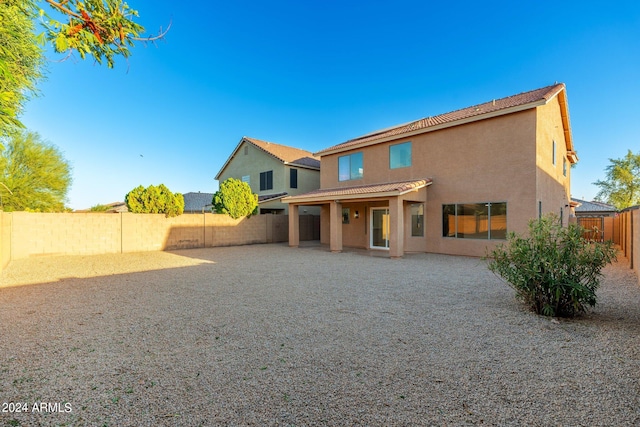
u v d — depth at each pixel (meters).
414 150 15.91
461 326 5.09
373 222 17.67
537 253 5.69
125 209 29.88
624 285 8.20
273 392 3.10
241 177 29.36
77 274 10.10
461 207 14.19
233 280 9.04
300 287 8.09
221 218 19.62
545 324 5.16
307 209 26.38
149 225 17.14
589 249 5.50
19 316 5.66
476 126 13.76
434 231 15.12
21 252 13.88
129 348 4.22
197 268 11.27
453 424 2.59
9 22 3.19
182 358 3.91
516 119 12.63
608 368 3.58
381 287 8.07
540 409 2.80
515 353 4.02
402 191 13.37
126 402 2.93
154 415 2.72
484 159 13.48
